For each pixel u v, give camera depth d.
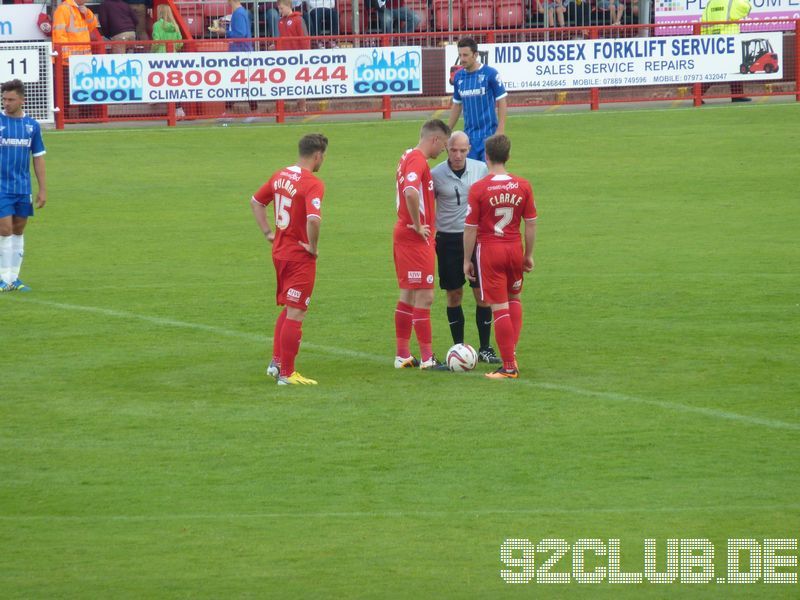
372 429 32.31
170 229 63.50
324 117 98.38
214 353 40.66
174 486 28.31
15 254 50.34
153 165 81.12
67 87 93.31
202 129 93.06
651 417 33.03
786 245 57.09
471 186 36.41
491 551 24.58
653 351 40.06
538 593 22.73
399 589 22.89
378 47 94.75
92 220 65.75
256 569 23.80
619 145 85.12
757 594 22.80
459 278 39.50
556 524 25.86
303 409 34.22
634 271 52.41
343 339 42.44
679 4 104.44
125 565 24.03
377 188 73.75
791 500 27.00
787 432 31.62
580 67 96.94
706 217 64.06
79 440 31.69
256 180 76.62
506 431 32.00
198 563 24.09
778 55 98.00
